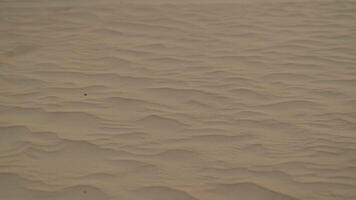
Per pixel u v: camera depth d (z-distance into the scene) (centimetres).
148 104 627
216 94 650
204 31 818
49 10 909
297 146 554
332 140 562
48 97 639
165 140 562
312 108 623
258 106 627
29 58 739
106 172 512
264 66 718
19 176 504
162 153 540
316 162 527
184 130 580
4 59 738
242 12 880
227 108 623
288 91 659
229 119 601
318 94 652
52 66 715
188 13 881
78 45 777
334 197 479
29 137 562
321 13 866
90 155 536
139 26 836
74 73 697
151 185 494
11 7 929
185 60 734
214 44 778
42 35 813
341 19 844
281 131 581
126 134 570
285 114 612
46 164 523
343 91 657
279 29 818
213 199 477
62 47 771
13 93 650
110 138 562
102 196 480
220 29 824
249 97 646
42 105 621
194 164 525
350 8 878
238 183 496
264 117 605
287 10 881
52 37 805
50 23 854
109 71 702
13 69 708
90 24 846
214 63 726
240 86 669
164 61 730
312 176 507
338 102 635
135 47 768
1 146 548
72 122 590
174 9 898
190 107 624
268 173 511
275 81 682
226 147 552
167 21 852
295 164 524
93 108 616
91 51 757
